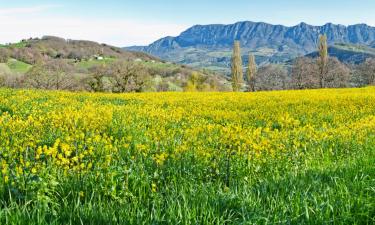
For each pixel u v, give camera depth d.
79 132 10.91
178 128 13.27
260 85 130.38
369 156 9.27
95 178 6.54
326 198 5.83
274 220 5.02
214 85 95.00
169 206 5.29
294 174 7.46
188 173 7.50
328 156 9.88
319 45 113.94
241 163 8.34
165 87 94.69
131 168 7.15
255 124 16.70
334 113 19.77
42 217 4.75
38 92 28.48
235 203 5.64
